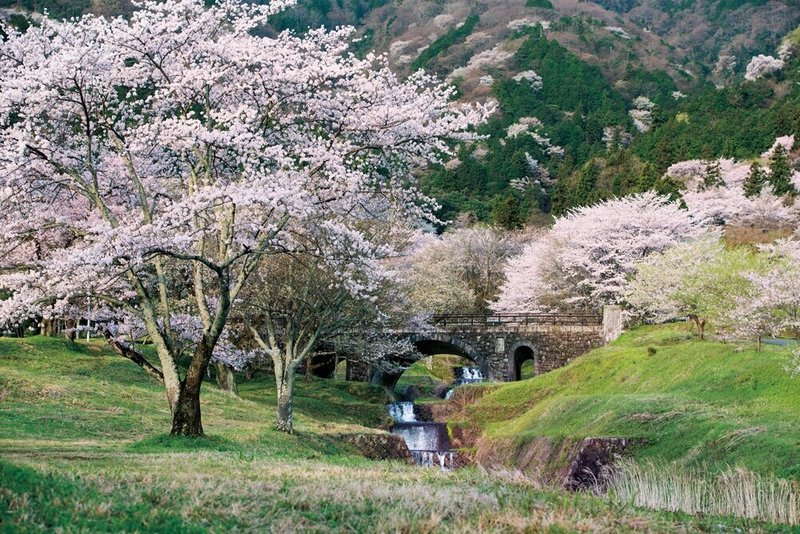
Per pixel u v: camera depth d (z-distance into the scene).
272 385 45.97
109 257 18.59
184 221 20.36
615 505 10.57
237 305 29.17
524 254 71.25
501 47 163.50
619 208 58.38
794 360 24.58
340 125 22.94
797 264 30.44
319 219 22.62
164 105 23.31
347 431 30.05
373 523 8.66
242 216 21.86
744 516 12.24
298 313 28.62
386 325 40.75
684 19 195.62
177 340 29.41
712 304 34.66
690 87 156.38
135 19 21.77
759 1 184.00
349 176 21.48
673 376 32.97
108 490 9.73
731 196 77.50
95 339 44.66
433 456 37.69
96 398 28.48
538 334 52.19
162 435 20.59
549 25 176.38
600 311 55.22
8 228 20.95
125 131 22.88
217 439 21.28
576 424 30.47
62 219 22.28
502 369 52.50
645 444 25.17
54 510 8.05
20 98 19.69
